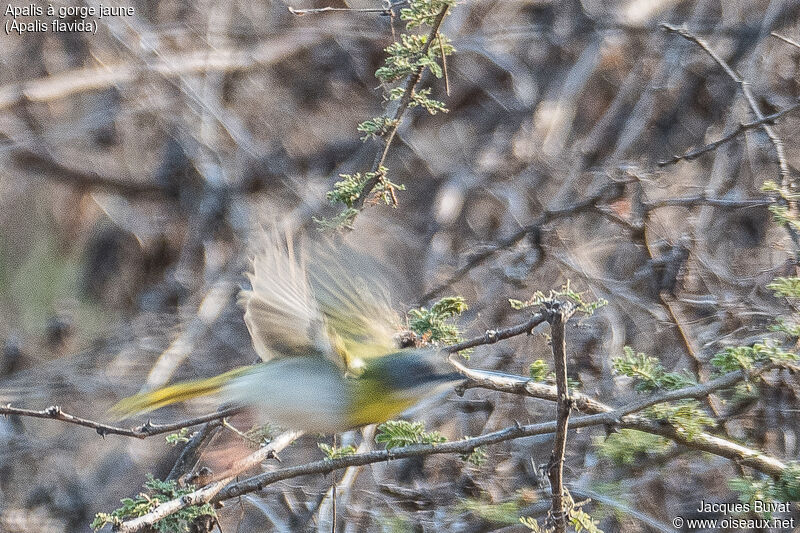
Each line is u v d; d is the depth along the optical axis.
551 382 6.97
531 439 9.62
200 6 15.75
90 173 14.77
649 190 11.91
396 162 14.23
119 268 14.40
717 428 7.74
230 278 13.31
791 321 8.08
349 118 15.29
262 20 15.73
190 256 14.24
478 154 14.12
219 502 6.61
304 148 15.09
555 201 12.20
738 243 11.30
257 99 15.34
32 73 15.37
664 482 9.19
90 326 13.64
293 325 5.51
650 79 14.11
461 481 9.40
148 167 15.12
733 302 9.95
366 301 6.46
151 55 15.25
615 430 6.12
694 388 6.27
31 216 14.41
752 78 12.84
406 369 5.77
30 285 13.95
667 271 10.20
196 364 12.60
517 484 9.47
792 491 6.37
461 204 13.45
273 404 5.52
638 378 7.40
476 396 10.34
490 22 15.36
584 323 10.16
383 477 9.62
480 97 14.84
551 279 11.17
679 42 13.96
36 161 14.73
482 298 11.21
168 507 5.85
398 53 7.39
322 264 6.48
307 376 5.53
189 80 15.21
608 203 10.22
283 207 14.47
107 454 11.67
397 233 12.95
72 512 11.23
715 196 11.44
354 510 9.16
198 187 15.02
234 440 6.47
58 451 11.65
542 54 14.95
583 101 14.66
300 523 9.36
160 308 13.88
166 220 14.75
